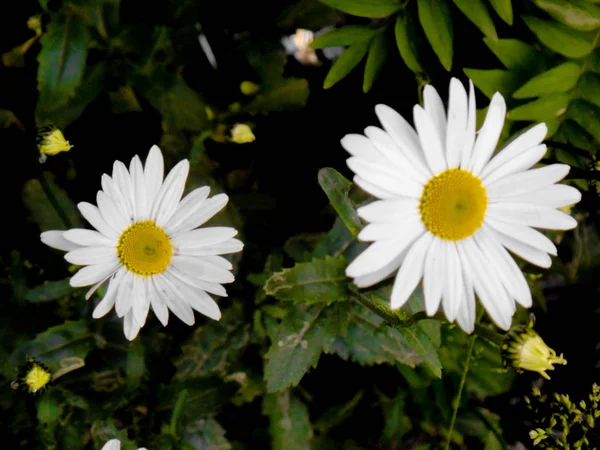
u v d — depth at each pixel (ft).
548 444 2.08
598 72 1.92
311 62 2.29
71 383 2.12
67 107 2.12
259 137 2.31
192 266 1.95
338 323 2.04
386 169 1.79
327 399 2.24
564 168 1.84
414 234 1.82
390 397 2.24
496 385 2.15
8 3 2.12
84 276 1.93
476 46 2.10
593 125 1.94
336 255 2.08
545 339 2.26
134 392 2.13
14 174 2.25
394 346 2.08
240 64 2.23
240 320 2.19
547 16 1.95
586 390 2.21
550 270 2.20
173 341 2.20
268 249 2.26
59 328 2.11
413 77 2.17
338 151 2.29
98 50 2.14
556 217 1.84
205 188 1.95
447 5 1.92
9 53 2.18
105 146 2.27
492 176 1.84
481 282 1.85
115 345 2.14
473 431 2.19
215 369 2.16
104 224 1.92
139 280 1.95
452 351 2.14
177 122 2.16
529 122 1.98
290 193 2.29
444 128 1.81
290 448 2.18
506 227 1.85
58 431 2.10
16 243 2.23
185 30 2.16
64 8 2.09
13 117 2.22
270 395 2.20
